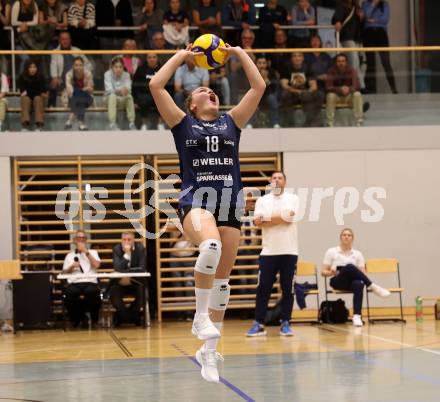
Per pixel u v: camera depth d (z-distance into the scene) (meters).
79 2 17.31
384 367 7.89
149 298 16.84
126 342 11.74
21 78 16.02
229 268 6.01
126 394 6.59
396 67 16.70
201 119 5.96
